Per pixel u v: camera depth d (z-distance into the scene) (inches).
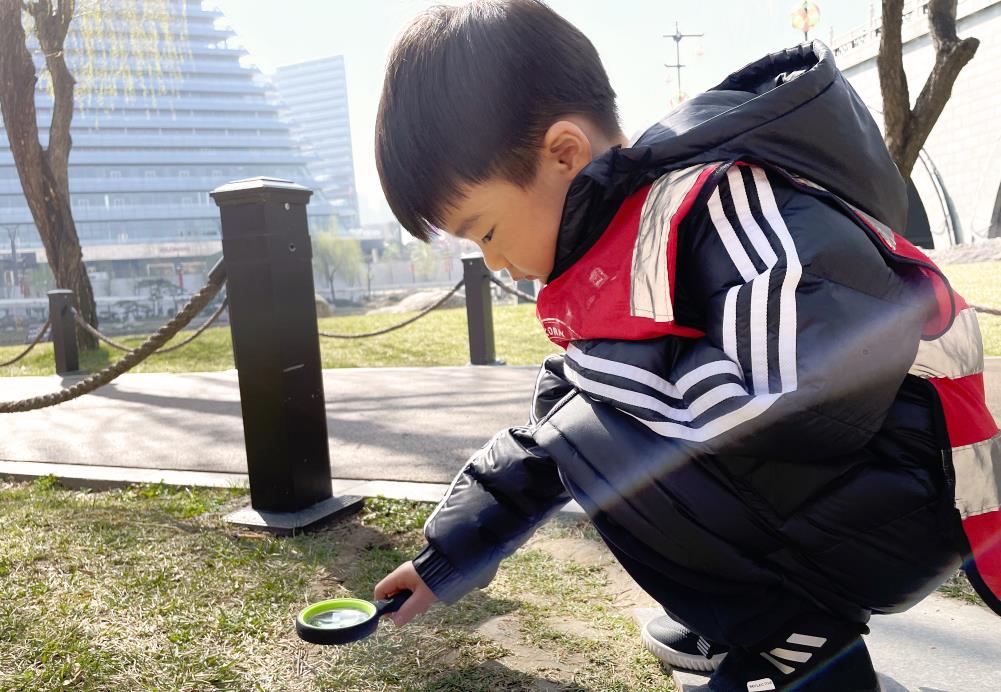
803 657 38.0
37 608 64.4
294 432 91.4
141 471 122.2
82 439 157.6
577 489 37.9
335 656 56.8
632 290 35.1
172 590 68.9
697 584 38.0
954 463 34.2
